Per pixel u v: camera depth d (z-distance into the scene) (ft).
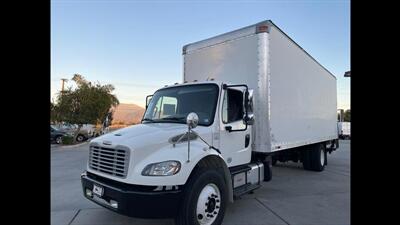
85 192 15.49
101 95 95.45
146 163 13.44
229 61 22.13
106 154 14.61
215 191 15.28
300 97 27.14
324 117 35.58
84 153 59.21
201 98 17.93
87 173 15.94
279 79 22.39
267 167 21.91
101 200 14.32
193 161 14.14
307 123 29.32
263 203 20.63
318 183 27.84
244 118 18.15
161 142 14.25
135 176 13.20
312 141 30.94
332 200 21.57
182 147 14.61
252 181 20.13
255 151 20.57
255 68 20.56
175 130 15.43
